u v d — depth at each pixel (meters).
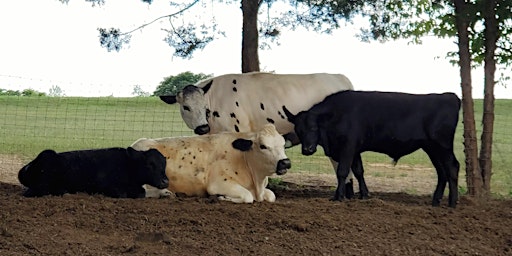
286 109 11.08
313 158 19.27
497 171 15.96
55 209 8.35
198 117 11.08
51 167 9.57
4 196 9.55
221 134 10.27
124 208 8.54
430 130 10.12
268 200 10.12
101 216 8.16
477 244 7.77
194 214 8.34
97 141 21.50
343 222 8.23
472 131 11.12
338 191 10.15
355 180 14.91
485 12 11.09
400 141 10.16
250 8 13.50
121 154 10.01
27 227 7.55
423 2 12.52
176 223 7.98
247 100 11.19
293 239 7.53
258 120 11.22
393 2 13.16
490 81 11.25
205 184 9.94
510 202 10.70
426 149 10.34
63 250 6.86
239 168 9.98
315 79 11.36
